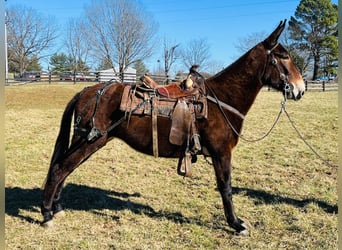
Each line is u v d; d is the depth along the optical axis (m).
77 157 4.07
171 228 4.18
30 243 3.79
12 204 4.87
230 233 4.05
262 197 5.21
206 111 3.90
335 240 3.82
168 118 3.94
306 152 8.04
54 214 4.43
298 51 49.91
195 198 5.18
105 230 4.14
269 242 3.82
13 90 21.70
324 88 26.84
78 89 23.45
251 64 4.05
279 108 16.16
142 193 5.41
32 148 8.24
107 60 45.84
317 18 49.06
